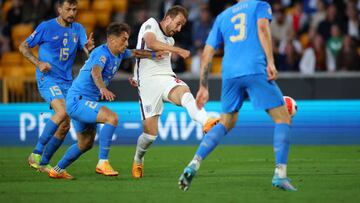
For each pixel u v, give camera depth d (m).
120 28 30.64
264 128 50.12
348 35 56.94
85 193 27.22
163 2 64.06
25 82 52.22
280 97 25.88
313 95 50.03
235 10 26.30
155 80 32.06
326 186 28.33
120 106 50.97
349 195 25.88
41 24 34.97
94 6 69.81
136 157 32.41
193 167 25.86
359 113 49.53
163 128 50.69
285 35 59.31
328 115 49.78
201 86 26.20
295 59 56.78
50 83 34.97
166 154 44.59
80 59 63.62
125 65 57.56
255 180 30.72
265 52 25.45
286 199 25.08
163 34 32.19
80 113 30.44
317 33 58.53
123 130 50.97
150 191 27.66
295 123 49.97
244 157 41.97
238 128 50.38
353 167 35.66
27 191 27.89
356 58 56.28
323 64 57.16
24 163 39.22
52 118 34.12
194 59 58.94
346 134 49.62
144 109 32.25
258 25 25.62
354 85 49.75
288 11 64.62
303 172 33.47
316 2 62.66
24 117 51.41
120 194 26.91
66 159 31.44
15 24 67.25
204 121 30.91
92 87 30.88
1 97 52.25
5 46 66.56
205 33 60.81
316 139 49.81
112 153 45.50
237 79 25.91
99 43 64.50
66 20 34.88
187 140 50.53
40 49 35.28
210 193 26.92
